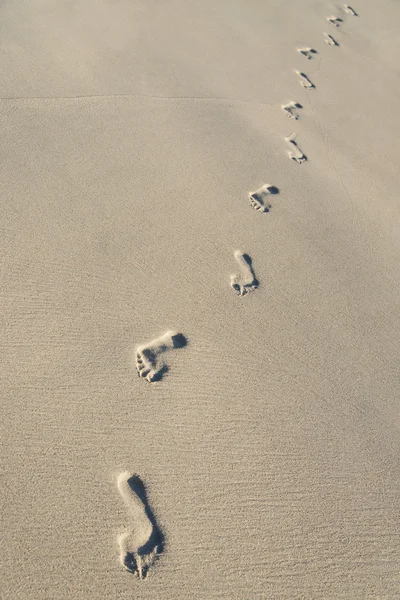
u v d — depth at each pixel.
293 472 3.20
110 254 4.10
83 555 2.70
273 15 8.43
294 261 4.53
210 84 6.39
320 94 7.00
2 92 5.30
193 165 5.16
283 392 3.57
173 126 5.56
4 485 2.84
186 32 7.20
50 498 2.84
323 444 3.37
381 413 3.62
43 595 2.56
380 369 3.88
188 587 2.70
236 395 3.48
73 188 4.54
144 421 3.23
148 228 4.39
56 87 5.56
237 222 4.72
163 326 3.75
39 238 4.07
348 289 4.42
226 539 2.88
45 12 6.66
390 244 5.00
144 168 4.95
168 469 3.06
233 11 8.12
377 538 3.06
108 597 2.61
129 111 5.55
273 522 2.99
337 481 3.22
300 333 3.97
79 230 4.21
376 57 8.27
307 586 2.82
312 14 8.86
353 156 6.08
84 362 3.42
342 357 3.89
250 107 6.28
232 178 5.17
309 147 6.01
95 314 3.70
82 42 6.33
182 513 2.92
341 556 2.95
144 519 2.86
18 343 3.43
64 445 3.04
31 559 2.64
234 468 3.14
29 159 4.68
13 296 3.68
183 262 4.22
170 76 6.26
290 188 5.30
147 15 7.26
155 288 3.97
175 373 3.51
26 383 3.25
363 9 9.59
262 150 5.68
